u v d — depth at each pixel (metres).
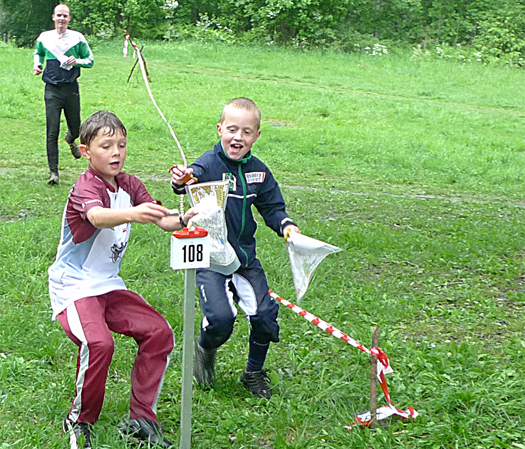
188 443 3.21
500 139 16.38
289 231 3.72
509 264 6.61
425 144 14.82
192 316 3.08
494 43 32.59
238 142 3.67
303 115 17.62
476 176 12.17
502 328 5.05
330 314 5.14
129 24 32.28
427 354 4.48
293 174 11.34
